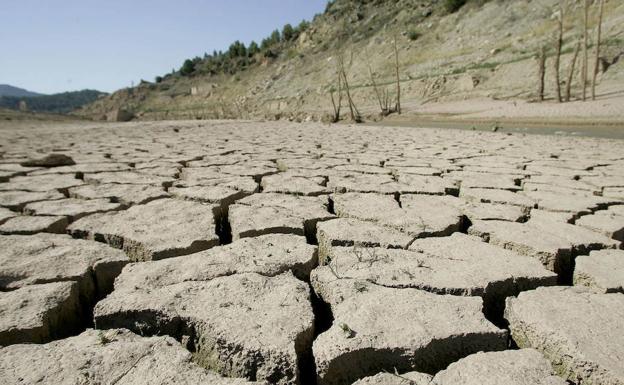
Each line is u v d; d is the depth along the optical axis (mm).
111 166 6059
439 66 36250
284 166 6023
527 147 8320
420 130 14930
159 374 1309
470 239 2592
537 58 26422
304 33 71688
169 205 3514
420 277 2006
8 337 1560
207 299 1768
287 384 1403
